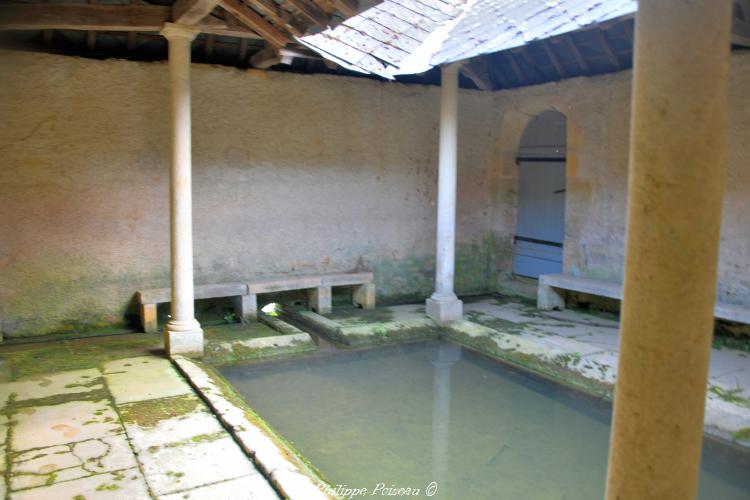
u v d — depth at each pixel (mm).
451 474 4367
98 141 6984
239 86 7770
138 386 5219
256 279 8086
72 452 3967
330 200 8562
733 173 6641
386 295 9148
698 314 1778
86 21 5516
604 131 8023
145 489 3535
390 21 7512
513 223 9883
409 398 5777
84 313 7066
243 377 6191
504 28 6781
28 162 6660
